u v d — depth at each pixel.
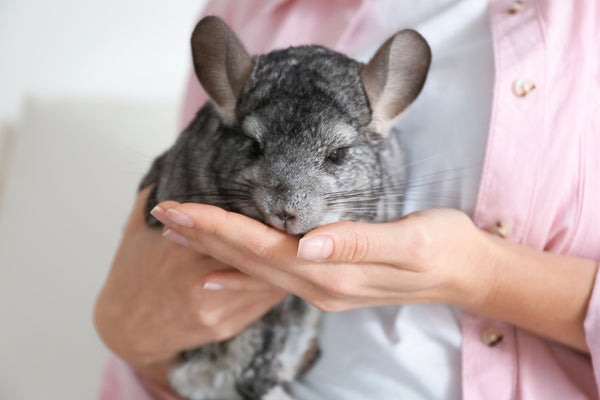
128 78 0.84
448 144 0.47
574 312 0.44
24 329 0.76
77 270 0.77
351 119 0.45
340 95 0.45
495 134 0.44
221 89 0.46
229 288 0.44
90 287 0.77
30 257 0.78
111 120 0.81
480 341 0.46
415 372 0.47
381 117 0.47
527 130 0.44
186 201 0.48
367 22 0.52
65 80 0.84
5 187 0.85
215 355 0.52
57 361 0.75
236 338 0.51
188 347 0.49
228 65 0.46
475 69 0.47
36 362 0.75
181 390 0.53
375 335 0.48
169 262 0.46
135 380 0.54
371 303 0.43
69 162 0.79
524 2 0.46
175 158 0.49
